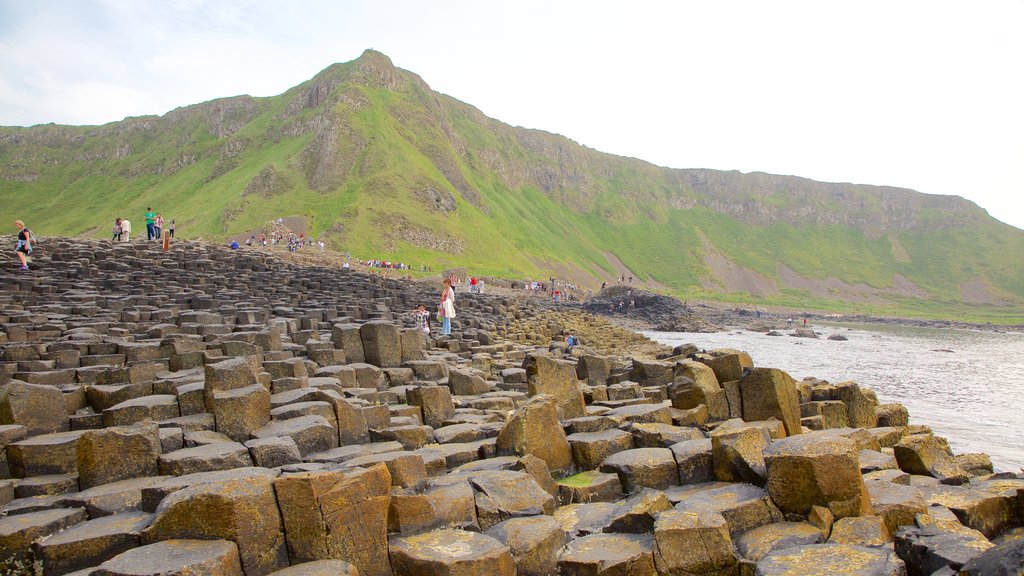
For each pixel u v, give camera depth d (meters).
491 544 6.98
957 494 8.45
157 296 27.70
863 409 15.69
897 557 6.37
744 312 129.88
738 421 10.37
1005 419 28.23
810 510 7.52
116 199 187.12
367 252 115.62
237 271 39.91
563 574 7.12
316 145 156.25
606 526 7.96
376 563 6.80
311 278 42.62
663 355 29.09
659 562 6.88
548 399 10.40
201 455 8.40
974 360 57.84
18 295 24.36
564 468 10.20
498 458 9.76
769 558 6.52
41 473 8.29
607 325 61.72
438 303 38.94
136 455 8.21
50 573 6.18
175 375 13.11
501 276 124.81
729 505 7.64
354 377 14.74
